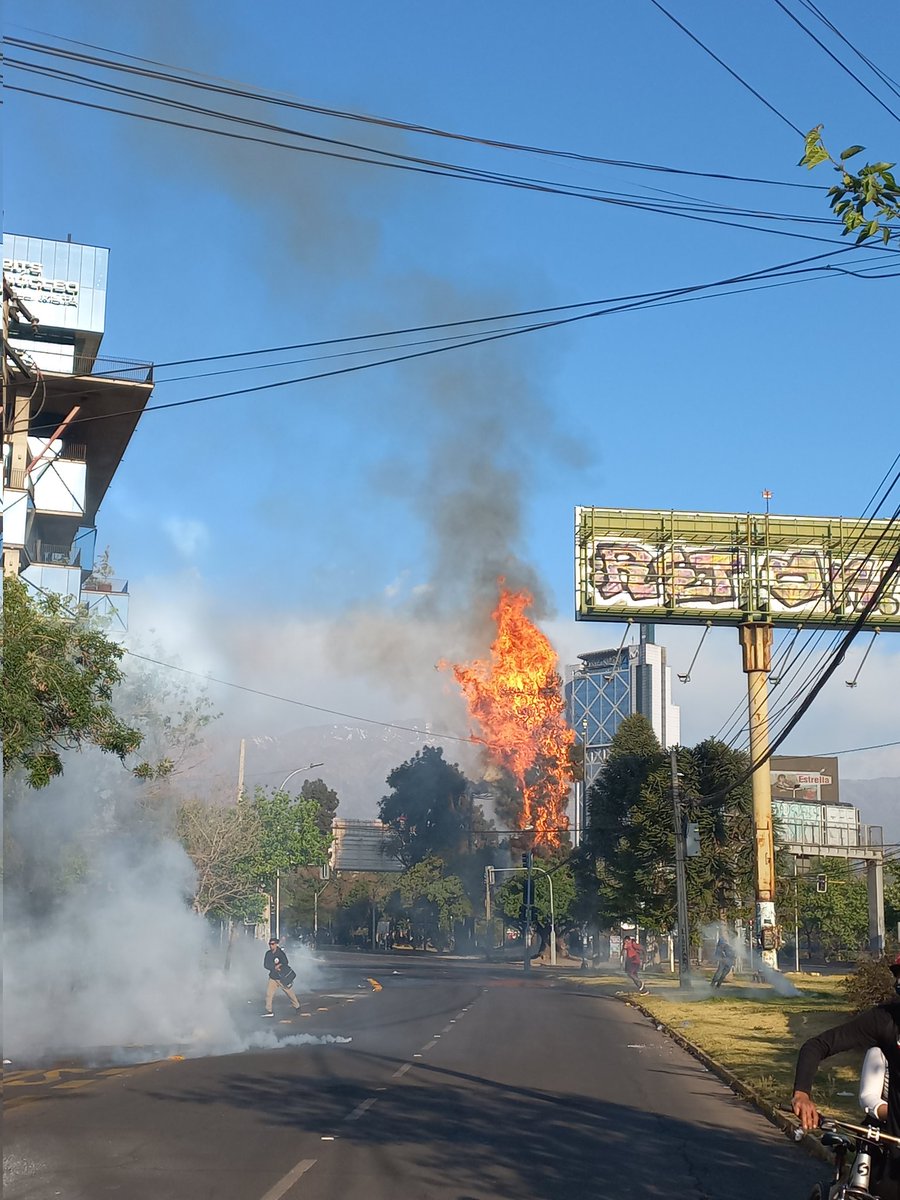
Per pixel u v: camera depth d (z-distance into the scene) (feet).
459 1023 91.04
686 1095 54.29
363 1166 35.24
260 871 137.49
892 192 28.50
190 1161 35.45
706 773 184.34
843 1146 19.97
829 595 164.66
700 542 165.48
